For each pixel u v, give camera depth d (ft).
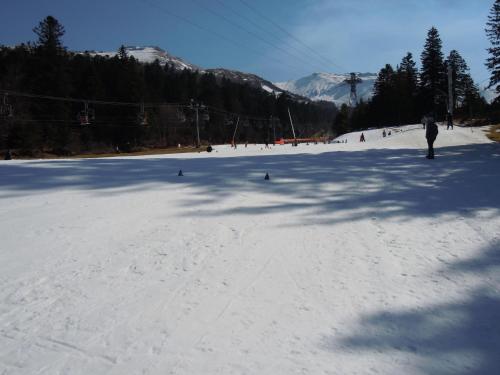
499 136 124.77
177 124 360.69
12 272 16.02
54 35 267.18
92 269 16.21
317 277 15.29
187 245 18.88
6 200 29.12
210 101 423.64
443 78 283.59
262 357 10.50
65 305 13.33
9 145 225.76
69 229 21.52
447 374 9.80
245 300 13.56
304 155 72.38
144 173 44.11
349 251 17.92
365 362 10.27
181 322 12.22
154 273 15.78
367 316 12.43
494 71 126.72
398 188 32.32
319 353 10.64
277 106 514.68
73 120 264.31
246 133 443.73
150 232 20.90
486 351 10.64
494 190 29.96
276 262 16.80
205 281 15.02
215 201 28.09
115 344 11.16
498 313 12.44
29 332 11.80
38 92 251.80
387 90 360.28
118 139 298.35
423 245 18.38
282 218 23.45
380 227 21.38
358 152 76.48
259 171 44.70
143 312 12.83
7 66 251.80
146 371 10.02
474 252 17.25
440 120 280.92
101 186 34.76
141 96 303.89
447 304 13.05
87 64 314.55
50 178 40.04
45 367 10.27
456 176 37.91
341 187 33.17
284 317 12.45
